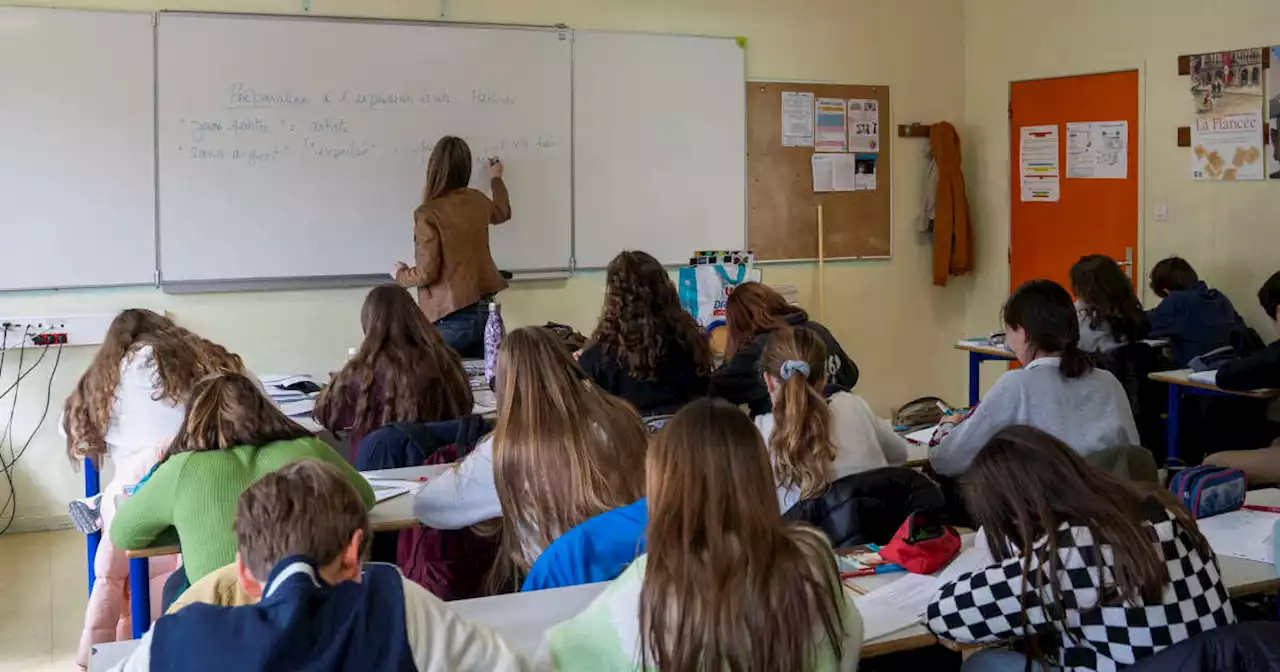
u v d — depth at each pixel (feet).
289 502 5.31
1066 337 10.24
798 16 21.13
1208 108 18.80
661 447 5.50
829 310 22.09
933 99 22.76
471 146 18.49
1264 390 14.52
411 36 17.89
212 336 17.24
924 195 22.79
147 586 9.21
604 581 7.63
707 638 5.25
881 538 8.50
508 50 18.58
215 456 8.14
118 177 16.40
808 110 21.40
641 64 19.70
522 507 8.30
